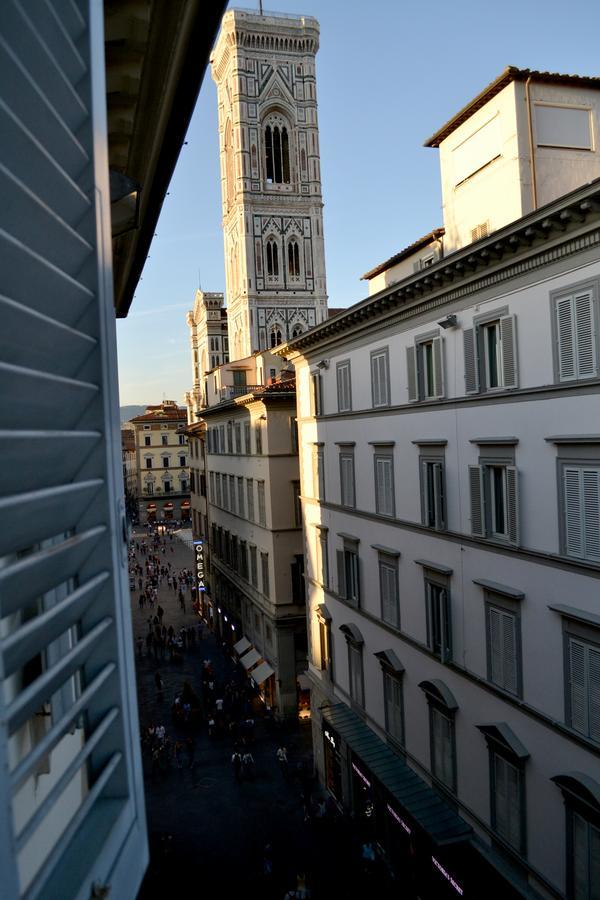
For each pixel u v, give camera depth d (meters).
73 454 2.75
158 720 39.28
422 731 21.36
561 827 15.00
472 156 21.02
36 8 2.52
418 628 21.41
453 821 18.84
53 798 2.26
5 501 2.07
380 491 23.83
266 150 97.25
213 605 57.72
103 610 2.97
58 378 2.51
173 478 130.12
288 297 95.50
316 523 30.72
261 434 39.56
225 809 29.23
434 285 19.11
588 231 13.72
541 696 15.65
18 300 2.41
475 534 17.95
